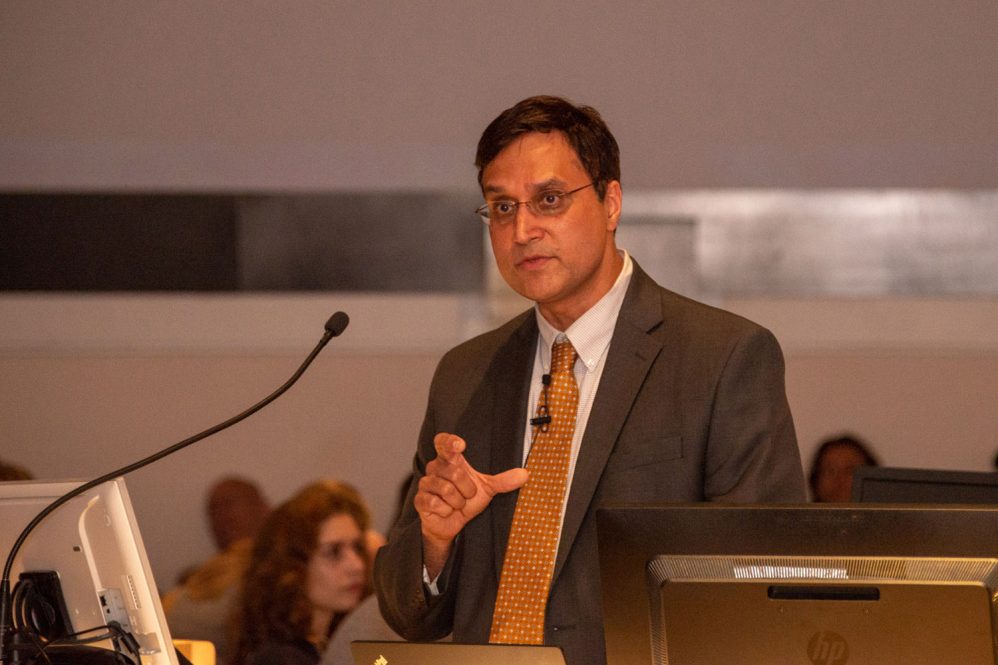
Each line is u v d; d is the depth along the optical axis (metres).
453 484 5.94
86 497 5.80
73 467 14.93
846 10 15.40
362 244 15.64
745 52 15.51
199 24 15.59
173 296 15.50
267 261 15.61
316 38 15.62
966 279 15.45
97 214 15.57
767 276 15.54
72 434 14.94
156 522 14.80
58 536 5.84
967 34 15.33
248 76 15.59
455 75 15.60
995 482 7.00
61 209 15.54
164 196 15.61
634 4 15.51
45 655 5.62
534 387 7.10
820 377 15.01
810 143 15.49
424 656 5.00
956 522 4.55
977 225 15.41
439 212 15.64
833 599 4.66
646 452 6.51
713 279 15.57
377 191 15.62
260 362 15.05
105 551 5.79
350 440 15.05
